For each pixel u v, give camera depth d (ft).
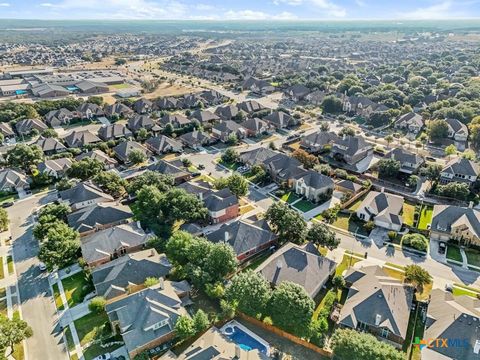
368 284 201.98
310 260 217.36
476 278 225.76
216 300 203.41
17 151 355.56
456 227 254.47
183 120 485.56
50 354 174.40
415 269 209.36
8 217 288.92
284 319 175.94
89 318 194.08
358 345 155.02
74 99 574.97
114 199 308.81
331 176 356.18
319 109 589.73
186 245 222.89
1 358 158.81
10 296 210.38
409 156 365.20
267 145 437.99
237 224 250.98
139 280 209.77
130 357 169.48
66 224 261.03
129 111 537.65
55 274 226.99
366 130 495.41
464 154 378.94
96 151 376.48
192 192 301.02
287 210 257.55
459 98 564.30
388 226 275.59
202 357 154.10
